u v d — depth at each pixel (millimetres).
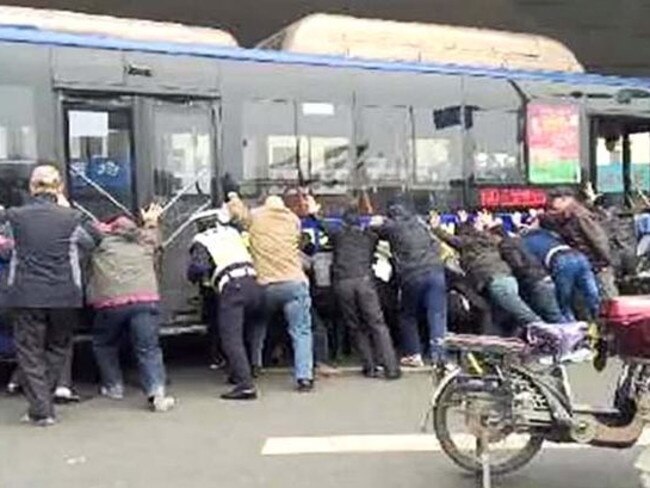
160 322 9703
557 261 11352
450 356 6754
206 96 10547
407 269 10562
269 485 6695
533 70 12969
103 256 9031
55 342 8633
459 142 12023
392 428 8250
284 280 9750
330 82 11234
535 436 6492
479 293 11148
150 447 7719
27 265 8336
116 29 10523
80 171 9844
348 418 8617
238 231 9836
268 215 9820
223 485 6707
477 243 11180
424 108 11812
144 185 10164
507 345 6441
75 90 9844
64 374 9258
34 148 9602
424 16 20047
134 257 9062
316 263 10758
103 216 9938
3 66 9508
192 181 10430
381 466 7148
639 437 6402
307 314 9867
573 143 12992
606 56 21672
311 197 11016
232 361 9438
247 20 19234
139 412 8930
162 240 10203
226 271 9422
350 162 11281
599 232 11516
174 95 10375
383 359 10336
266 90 10875
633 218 13297
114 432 8203
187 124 10453
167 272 10227
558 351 6406
